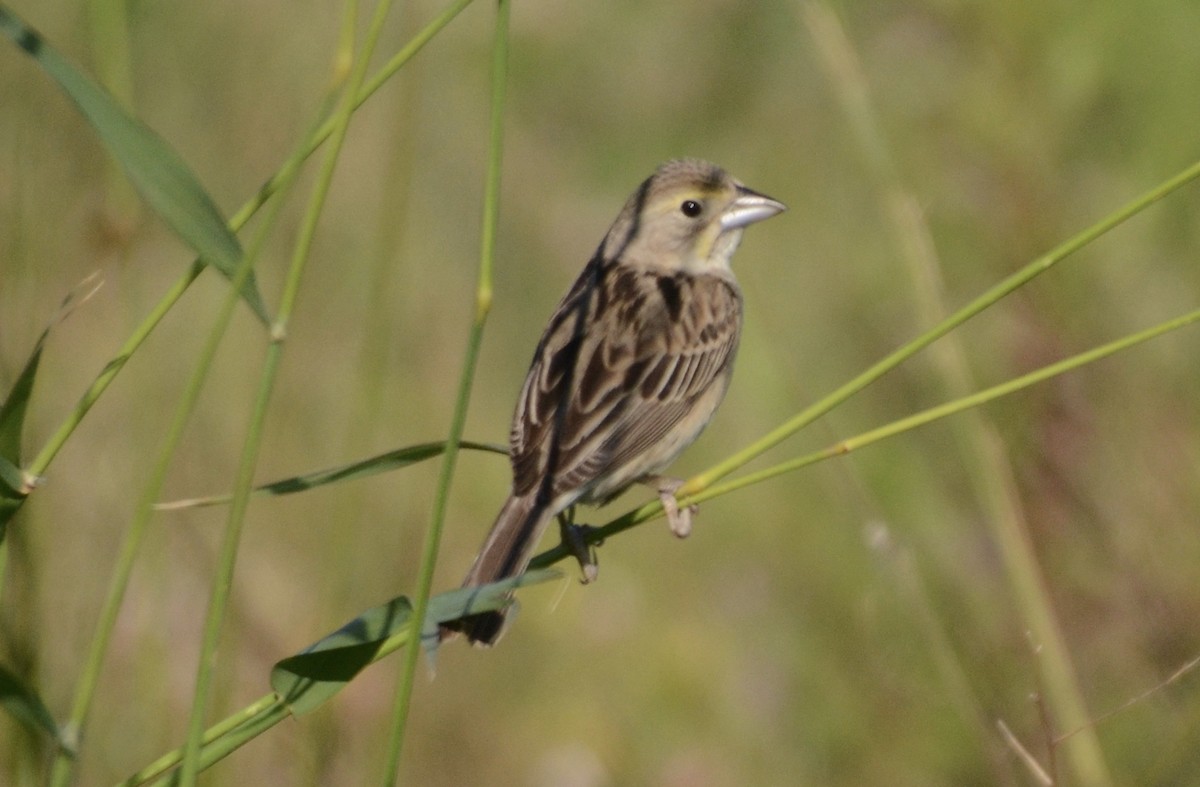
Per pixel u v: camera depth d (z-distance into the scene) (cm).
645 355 879
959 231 1174
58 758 482
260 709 544
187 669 944
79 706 483
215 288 1348
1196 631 1006
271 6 1411
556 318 904
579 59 1822
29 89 981
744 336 1375
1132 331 1127
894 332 1269
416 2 1794
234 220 510
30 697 479
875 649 1069
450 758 1097
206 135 1413
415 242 1568
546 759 1106
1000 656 1034
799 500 1254
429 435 1267
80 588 873
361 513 925
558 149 1769
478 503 1331
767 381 1325
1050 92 1190
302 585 1019
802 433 1279
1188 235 1171
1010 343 1122
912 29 1257
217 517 1091
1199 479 1059
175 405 1205
